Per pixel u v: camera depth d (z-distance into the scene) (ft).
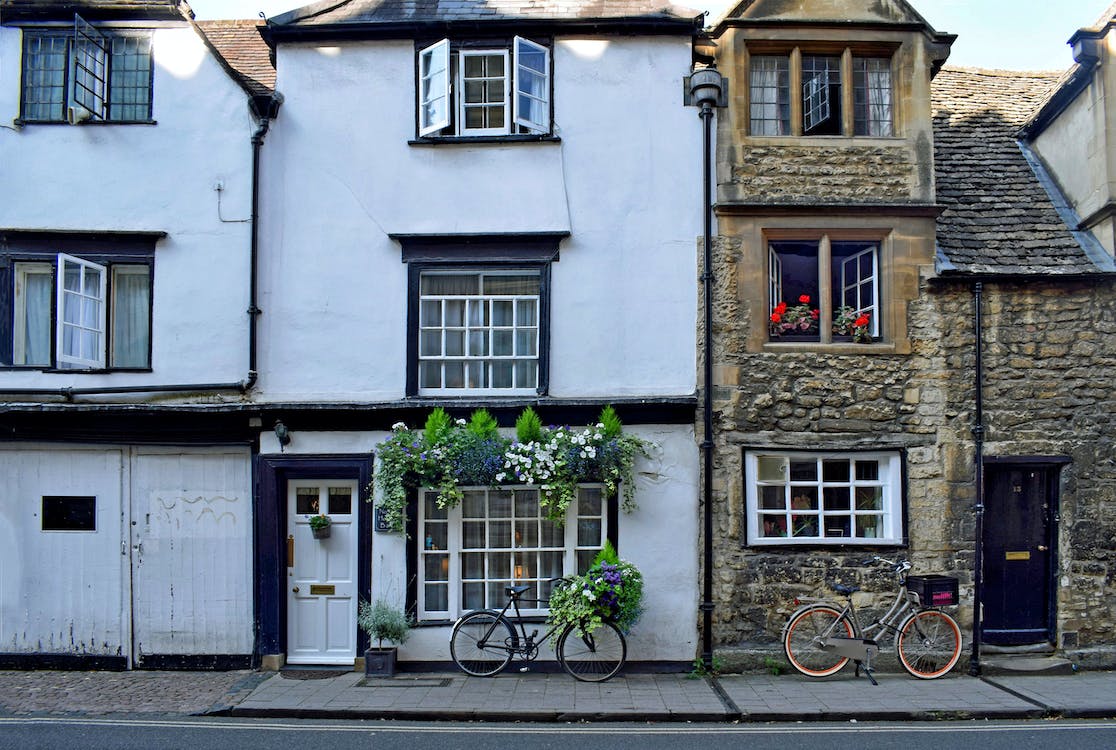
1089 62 28.84
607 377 28.27
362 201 28.91
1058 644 27.53
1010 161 32.86
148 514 28.32
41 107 29.32
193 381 28.40
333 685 25.48
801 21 28.99
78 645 28.07
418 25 28.86
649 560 27.55
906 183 28.71
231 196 28.84
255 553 27.91
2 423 27.86
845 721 22.34
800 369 28.09
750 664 26.94
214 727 21.59
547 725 22.03
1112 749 19.61
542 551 28.09
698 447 27.89
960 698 23.70
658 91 29.07
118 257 28.71
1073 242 29.09
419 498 27.96
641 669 27.17
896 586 27.43
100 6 29.07
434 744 20.20
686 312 28.35
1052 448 27.76
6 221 28.55
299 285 28.68
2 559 28.30
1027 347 28.07
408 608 27.45
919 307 28.27
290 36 29.25
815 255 29.40
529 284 29.14
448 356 28.86
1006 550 28.12
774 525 28.30
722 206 28.27
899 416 27.94
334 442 27.99
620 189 28.78
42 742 20.13
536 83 29.19
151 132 29.04
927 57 29.27
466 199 28.84
